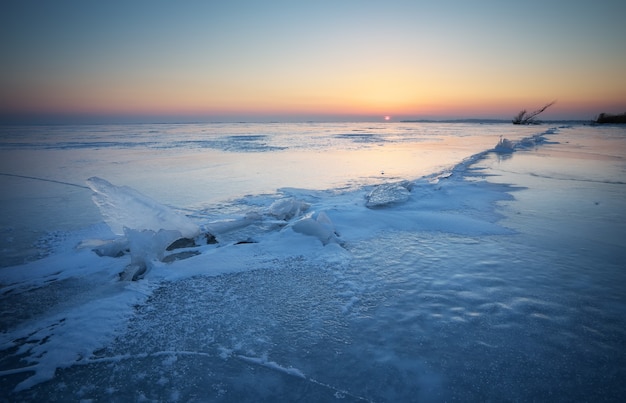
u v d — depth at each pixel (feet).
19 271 13.10
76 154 60.13
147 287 11.53
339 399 6.79
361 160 51.39
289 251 14.53
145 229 15.26
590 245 14.94
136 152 64.23
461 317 9.48
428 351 8.11
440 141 97.45
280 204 21.11
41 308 10.43
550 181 30.37
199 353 8.22
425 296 10.68
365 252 14.52
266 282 11.85
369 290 11.17
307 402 6.73
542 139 82.69
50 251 15.49
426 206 21.80
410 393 6.89
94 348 8.48
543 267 12.67
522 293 10.75
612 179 31.24
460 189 26.58
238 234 17.53
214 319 9.65
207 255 14.10
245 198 25.82
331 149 71.41
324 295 10.91
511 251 14.33
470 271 12.43
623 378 7.21
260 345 8.46
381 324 9.23
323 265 13.20
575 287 11.11
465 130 192.34
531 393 6.85
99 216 21.13
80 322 9.52
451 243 15.46
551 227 17.52
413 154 60.34
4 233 17.87
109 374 7.61
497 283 11.45
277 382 7.26
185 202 24.62
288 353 8.16
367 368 7.61
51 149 70.38
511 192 25.79
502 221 18.69
